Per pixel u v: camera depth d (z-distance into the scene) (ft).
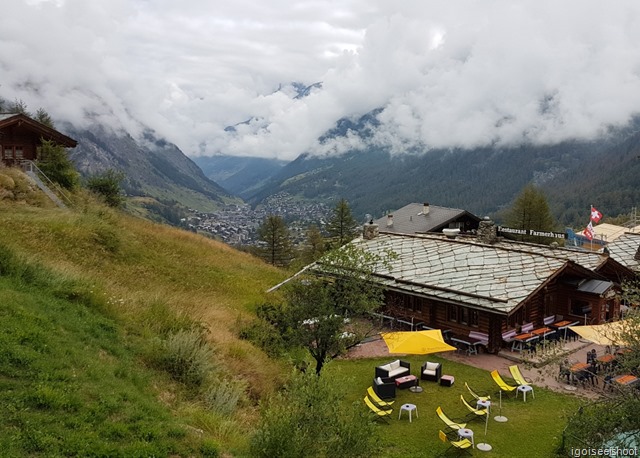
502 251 101.60
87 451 28.32
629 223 257.55
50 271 54.39
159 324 55.98
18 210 89.20
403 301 102.06
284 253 234.58
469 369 80.38
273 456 32.32
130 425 32.71
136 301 60.34
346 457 33.58
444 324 95.76
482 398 66.18
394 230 193.16
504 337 86.84
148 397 39.24
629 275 104.32
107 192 147.95
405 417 63.82
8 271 50.03
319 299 62.49
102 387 36.27
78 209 104.37
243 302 90.17
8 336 36.70
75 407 32.32
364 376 77.46
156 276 86.07
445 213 196.44
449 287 92.58
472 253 104.22
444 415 61.67
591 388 70.28
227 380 52.34
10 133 125.18
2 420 28.55
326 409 35.27
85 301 51.85
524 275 90.48
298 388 37.63
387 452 54.34
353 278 63.41
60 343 39.81
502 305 83.10
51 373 34.83
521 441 57.41
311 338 62.69
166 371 47.03
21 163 116.47
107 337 46.57
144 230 119.34
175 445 32.24
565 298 98.58
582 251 105.70
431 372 76.02
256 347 66.85
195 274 98.48
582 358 82.53
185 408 40.70
